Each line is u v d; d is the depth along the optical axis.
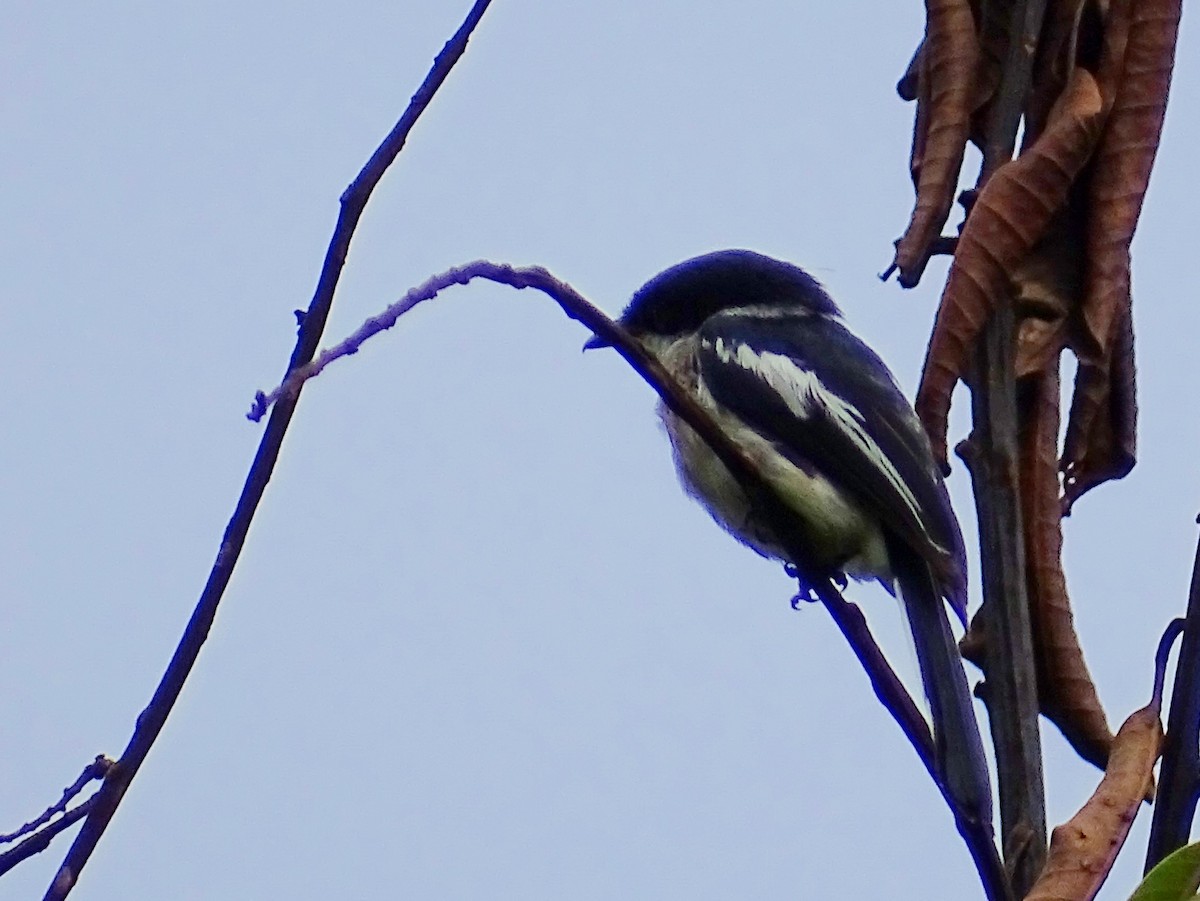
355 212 5.31
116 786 5.05
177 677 5.16
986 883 6.14
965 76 7.38
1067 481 7.53
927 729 6.95
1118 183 7.11
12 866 5.09
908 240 7.16
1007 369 6.91
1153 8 7.24
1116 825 5.95
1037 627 7.01
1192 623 6.28
